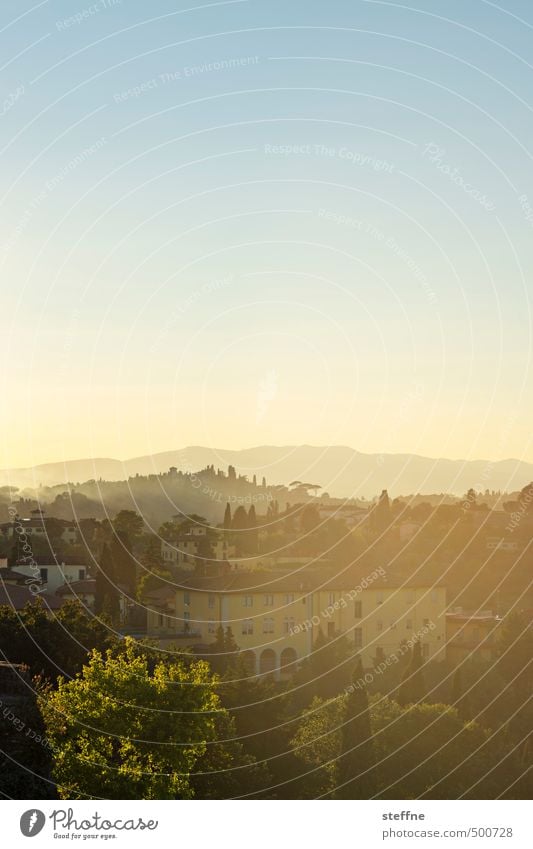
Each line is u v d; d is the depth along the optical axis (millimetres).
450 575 122312
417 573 111750
